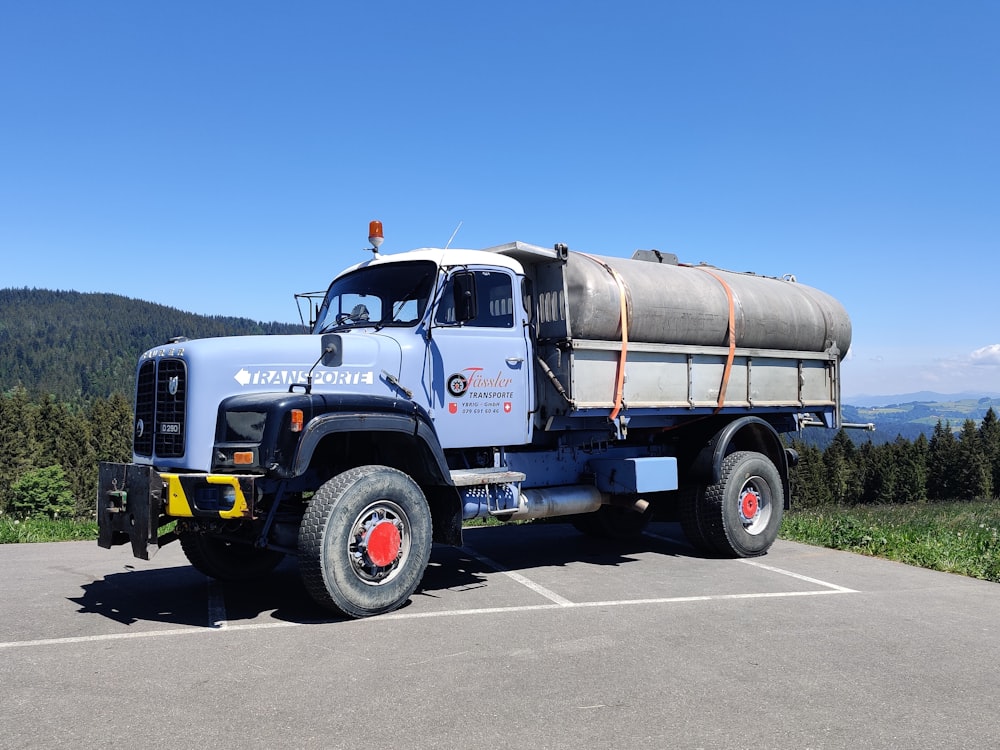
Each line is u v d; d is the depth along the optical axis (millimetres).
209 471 5676
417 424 6125
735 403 8695
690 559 8359
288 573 7504
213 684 4184
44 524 10523
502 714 3789
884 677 4461
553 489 7773
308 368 6062
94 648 4859
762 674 4465
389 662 4586
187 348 5828
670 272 8398
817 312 9617
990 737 3627
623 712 3842
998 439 90250
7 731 3535
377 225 7375
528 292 7652
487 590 6660
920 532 9523
